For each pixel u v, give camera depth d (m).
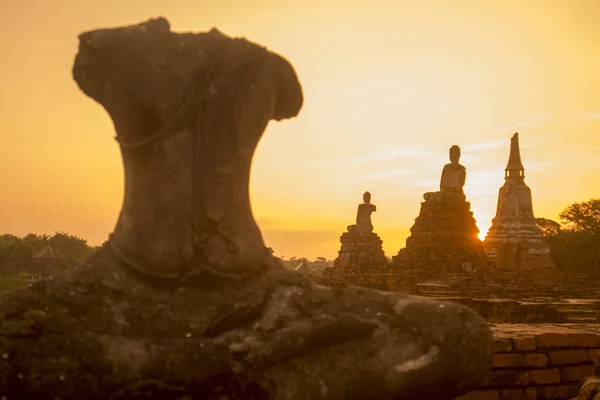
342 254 67.25
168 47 2.94
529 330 8.54
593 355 8.19
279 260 3.29
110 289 2.86
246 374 2.86
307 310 2.98
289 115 3.27
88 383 2.70
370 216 67.94
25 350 2.71
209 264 2.92
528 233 59.16
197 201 2.94
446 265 46.78
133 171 2.98
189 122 2.94
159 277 2.89
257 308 2.97
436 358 2.79
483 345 2.87
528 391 7.80
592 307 30.17
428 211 48.81
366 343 2.89
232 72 2.97
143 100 2.89
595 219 72.44
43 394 2.69
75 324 2.77
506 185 60.72
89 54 2.97
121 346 2.75
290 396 2.82
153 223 2.91
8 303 2.78
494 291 38.09
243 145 3.00
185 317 2.84
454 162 49.97
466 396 7.63
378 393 2.82
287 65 3.13
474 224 49.38
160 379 2.75
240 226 3.00
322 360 2.88
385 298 3.01
